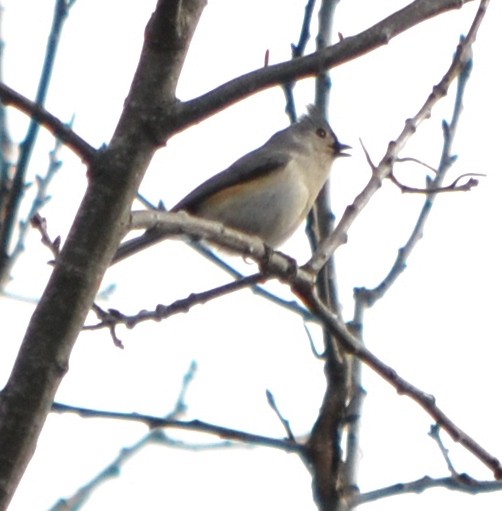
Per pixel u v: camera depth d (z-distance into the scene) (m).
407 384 7.88
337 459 8.00
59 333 5.28
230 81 6.20
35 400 5.12
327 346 8.30
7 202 7.55
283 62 6.42
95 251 5.51
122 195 5.68
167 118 5.91
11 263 7.70
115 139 5.83
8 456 4.98
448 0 6.94
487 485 8.00
